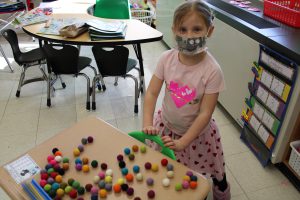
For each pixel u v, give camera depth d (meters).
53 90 2.66
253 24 2.00
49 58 2.24
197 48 1.02
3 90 2.73
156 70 1.17
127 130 2.20
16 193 0.79
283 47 1.46
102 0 2.71
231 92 2.17
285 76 1.50
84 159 0.90
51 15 2.47
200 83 1.07
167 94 1.17
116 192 0.80
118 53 2.05
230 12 2.25
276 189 1.70
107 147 0.97
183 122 1.20
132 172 0.87
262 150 1.84
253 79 1.83
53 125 2.26
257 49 1.74
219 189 1.49
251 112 1.91
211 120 1.29
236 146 2.04
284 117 1.59
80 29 2.08
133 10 3.87
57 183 0.82
